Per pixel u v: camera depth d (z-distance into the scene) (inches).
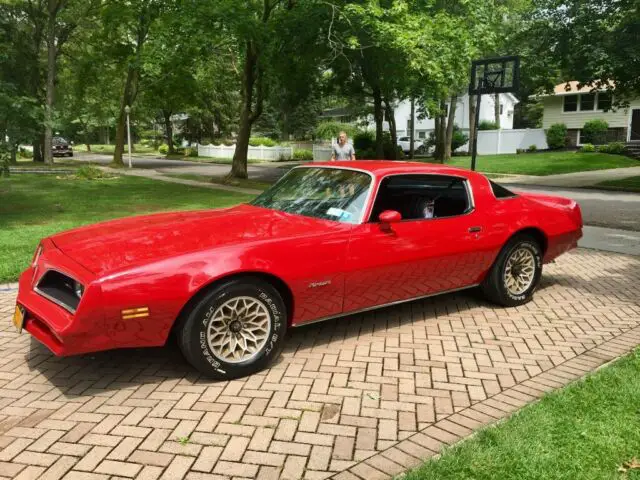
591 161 1150.3
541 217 217.5
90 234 162.1
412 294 185.6
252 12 671.8
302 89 874.8
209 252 140.4
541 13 734.5
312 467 108.0
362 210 169.9
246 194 622.5
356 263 164.2
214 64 1137.4
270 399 137.3
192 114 2020.2
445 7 797.9
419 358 164.7
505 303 213.5
